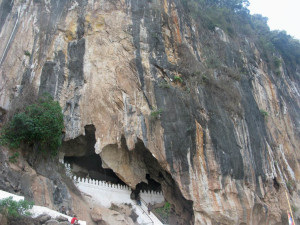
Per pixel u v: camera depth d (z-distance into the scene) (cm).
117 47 2447
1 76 1997
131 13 2633
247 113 2766
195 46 2903
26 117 1798
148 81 2381
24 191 1612
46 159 1884
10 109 1886
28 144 1816
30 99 1984
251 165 2492
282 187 2706
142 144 2291
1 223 1130
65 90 2184
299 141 3581
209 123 2397
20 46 2184
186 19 3002
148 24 2620
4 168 1617
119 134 2173
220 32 3344
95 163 2459
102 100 2238
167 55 2580
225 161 2308
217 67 2877
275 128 3169
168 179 2380
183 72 2547
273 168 2722
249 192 2348
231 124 2525
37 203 1622
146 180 2425
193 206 2148
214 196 2172
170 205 2406
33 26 2314
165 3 2872
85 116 2158
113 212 2009
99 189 2142
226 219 2148
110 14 2570
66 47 2347
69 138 2061
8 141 1731
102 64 2356
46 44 2284
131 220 2066
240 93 2825
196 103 2433
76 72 2270
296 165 3212
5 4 2334
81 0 2561
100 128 2161
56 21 2409
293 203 2750
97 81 2286
